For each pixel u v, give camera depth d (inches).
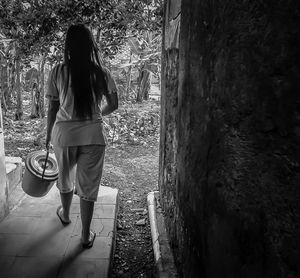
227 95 52.9
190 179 78.8
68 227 117.3
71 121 97.0
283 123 37.6
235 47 49.4
